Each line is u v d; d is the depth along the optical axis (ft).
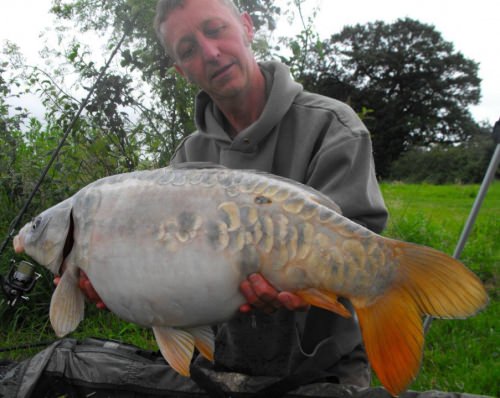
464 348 4.43
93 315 4.94
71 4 5.48
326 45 53.72
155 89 5.60
